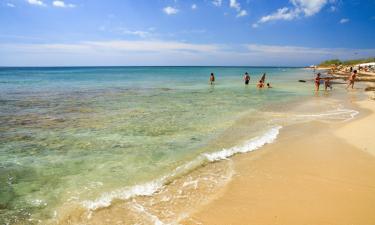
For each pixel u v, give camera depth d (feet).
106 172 21.86
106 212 16.21
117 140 30.35
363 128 35.58
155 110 48.98
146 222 15.15
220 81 137.18
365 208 16.58
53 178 20.72
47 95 71.92
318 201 17.46
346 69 227.61
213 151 26.91
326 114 45.52
